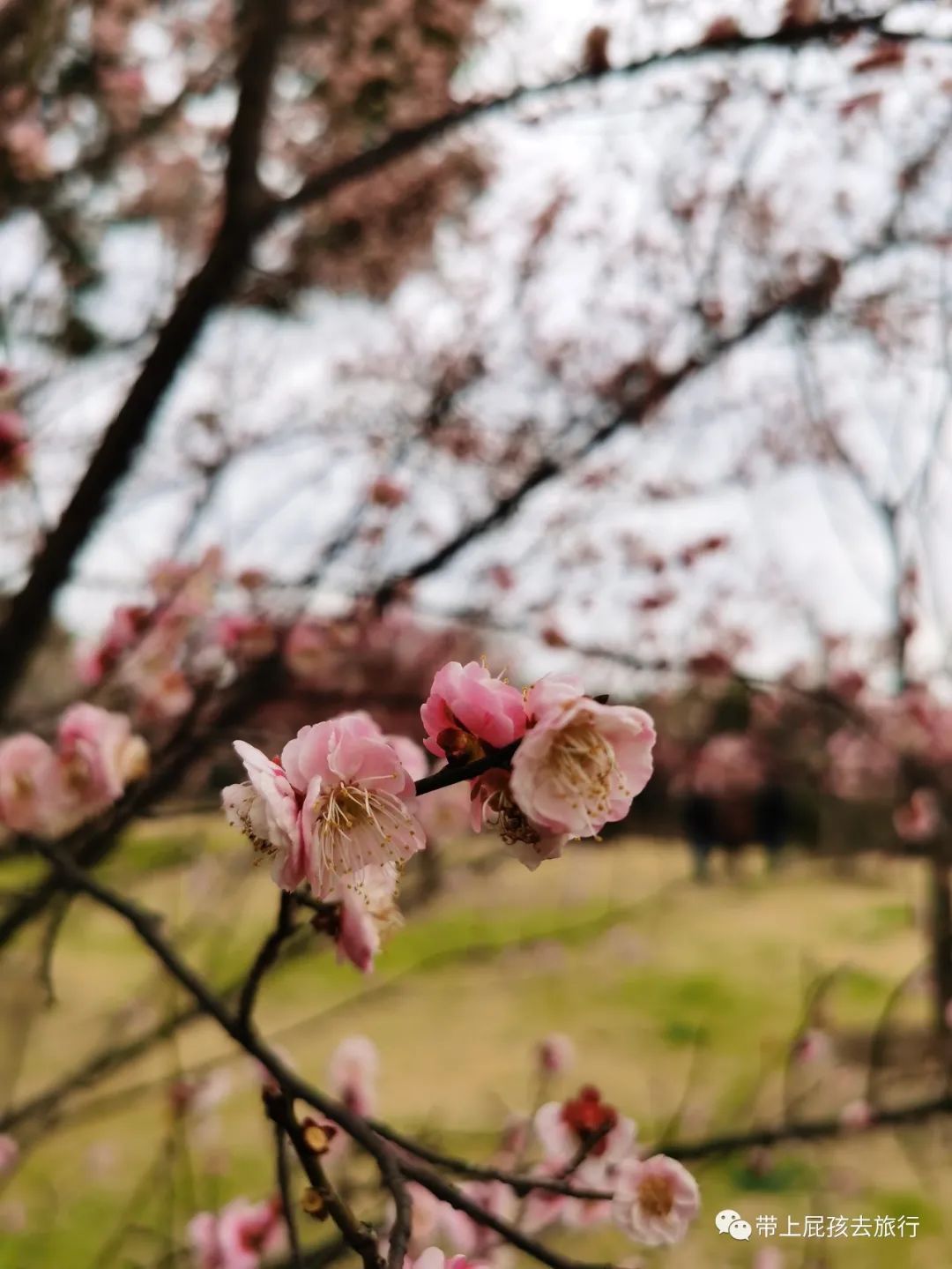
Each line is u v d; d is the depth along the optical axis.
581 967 8.25
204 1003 1.44
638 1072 6.29
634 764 1.02
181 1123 3.61
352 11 3.92
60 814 2.15
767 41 2.77
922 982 5.07
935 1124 4.23
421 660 4.21
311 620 3.51
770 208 4.13
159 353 2.91
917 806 5.13
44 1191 4.72
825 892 10.55
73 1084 3.07
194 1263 2.52
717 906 9.83
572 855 8.61
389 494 3.67
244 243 2.94
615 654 3.89
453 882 4.12
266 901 5.21
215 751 2.95
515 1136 2.92
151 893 4.39
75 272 4.10
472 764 1.03
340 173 2.98
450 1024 6.93
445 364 4.73
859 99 3.40
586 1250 3.75
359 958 1.40
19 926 2.76
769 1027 7.26
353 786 1.06
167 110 4.06
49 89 3.91
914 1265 4.16
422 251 4.96
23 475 2.94
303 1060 6.16
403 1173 1.26
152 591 3.10
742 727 6.27
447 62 4.20
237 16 3.53
